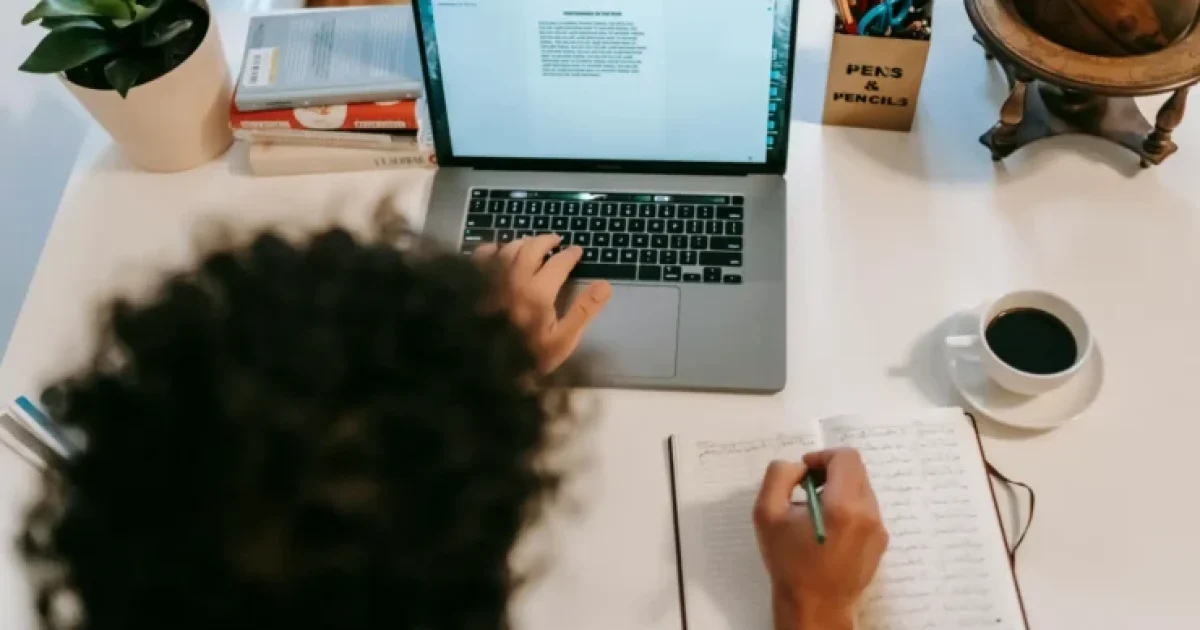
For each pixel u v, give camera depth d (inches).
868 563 26.6
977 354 31.2
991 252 34.7
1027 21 33.5
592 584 28.6
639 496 30.1
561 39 33.5
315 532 15.0
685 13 32.6
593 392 31.3
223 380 15.3
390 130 37.0
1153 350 32.0
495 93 35.0
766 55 33.3
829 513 26.7
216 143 38.6
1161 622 27.4
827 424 30.8
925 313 33.4
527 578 21.4
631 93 34.6
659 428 31.3
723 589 28.2
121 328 16.2
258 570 14.9
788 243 35.1
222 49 37.9
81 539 15.7
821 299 33.8
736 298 33.4
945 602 27.5
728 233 34.7
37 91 45.7
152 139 36.9
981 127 37.8
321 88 36.5
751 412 31.5
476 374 16.6
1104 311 33.0
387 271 17.2
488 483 16.5
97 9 33.2
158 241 36.6
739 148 35.6
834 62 36.1
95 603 16.0
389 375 15.9
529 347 18.8
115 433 15.5
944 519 28.8
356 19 39.1
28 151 45.3
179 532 15.0
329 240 17.7
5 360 34.0
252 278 16.6
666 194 35.8
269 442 14.9
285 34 38.7
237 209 36.9
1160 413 30.8
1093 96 36.5
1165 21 31.9
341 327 16.1
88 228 37.1
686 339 32.6
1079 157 36.7
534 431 17.7
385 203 25.4
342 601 15.6
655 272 34.0
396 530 15.5
